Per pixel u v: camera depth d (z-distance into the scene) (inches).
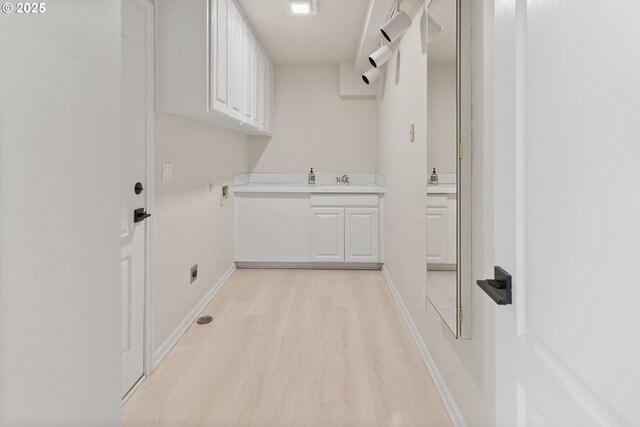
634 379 15.8
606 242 17.5
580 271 19.6
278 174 183.3
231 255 156.1
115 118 42.1
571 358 20.5
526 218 25.6
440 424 64.4
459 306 56.1
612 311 17.2
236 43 108.1
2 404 26.4
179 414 67.1
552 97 22.1
